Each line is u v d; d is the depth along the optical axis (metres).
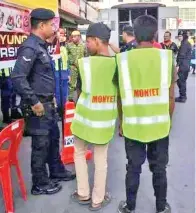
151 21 2.97
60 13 11.52
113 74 3.22
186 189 3.91
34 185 3.78
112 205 3.58
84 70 3.25
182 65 8.70
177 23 13.52
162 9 13.48
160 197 3.29
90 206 3.53
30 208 3.53
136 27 2.98
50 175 4.09
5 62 3.50
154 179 3.25
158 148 3.13
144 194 3.79
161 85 2.99
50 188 3.80
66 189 3.91
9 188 3.31
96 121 3.30
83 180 3.55
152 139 3.05
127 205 3.33
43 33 3.42
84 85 3.27
